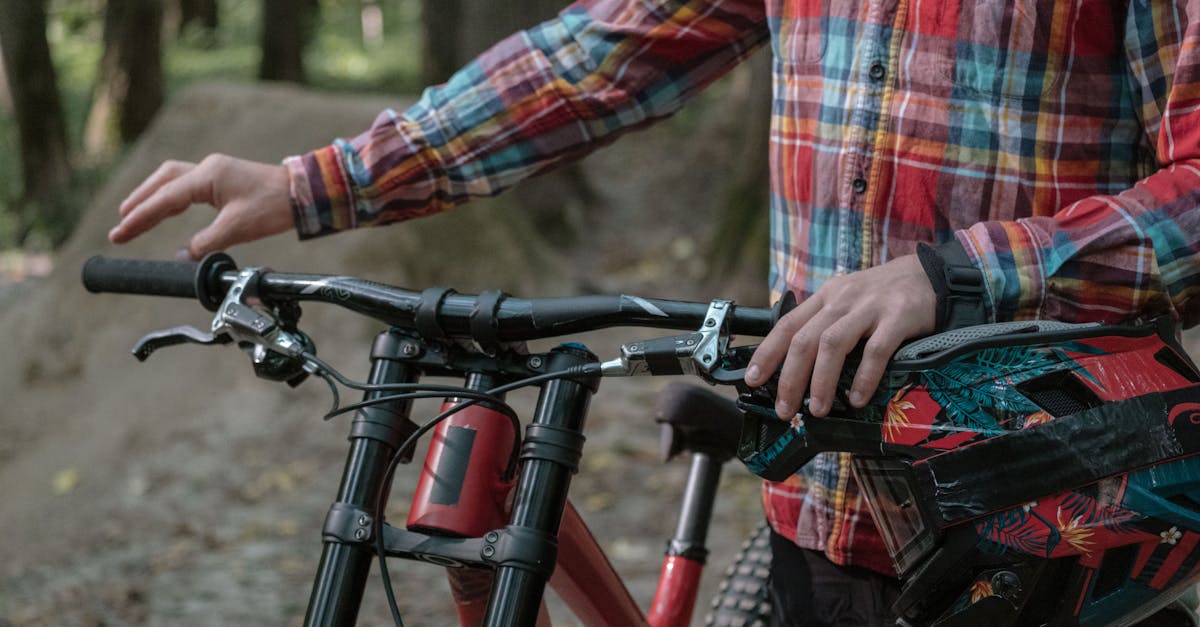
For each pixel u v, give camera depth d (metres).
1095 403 1.04
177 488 4.82
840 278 1.08
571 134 1.52
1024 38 1.26
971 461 1.02
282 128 6.44
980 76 1.28
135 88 13.30
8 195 11.93
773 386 1.09
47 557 4.46
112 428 5.31
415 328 1.20
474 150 1.50
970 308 1.08
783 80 1.45
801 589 1.52
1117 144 1.29
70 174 11.38
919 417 1.04
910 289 1.07
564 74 1.51
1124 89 1.28
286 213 1.48
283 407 5.38
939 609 1.09
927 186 1.31
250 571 4.12
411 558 1.12
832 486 1.45
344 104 6.57
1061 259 1.08
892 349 1.04
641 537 4.15
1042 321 1.08
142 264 1.33
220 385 5.51
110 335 5.77
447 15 12.85
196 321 5.75
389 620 3.66
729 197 7.32
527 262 6.69
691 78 1.54
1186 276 1.09
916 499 1.04
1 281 9.59
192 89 6.78
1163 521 1.02
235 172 1.47
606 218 9.21
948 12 1.29
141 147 6.56
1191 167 1.10
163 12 13.51
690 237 8.64
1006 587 1.03
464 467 1.13
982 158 1.29
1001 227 1.10
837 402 1.09
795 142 1.43
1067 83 1.28
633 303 1.12
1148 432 1.02
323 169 1.48
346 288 1.22
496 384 1.18
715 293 7.17
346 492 1.14
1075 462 1.01
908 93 1.32
